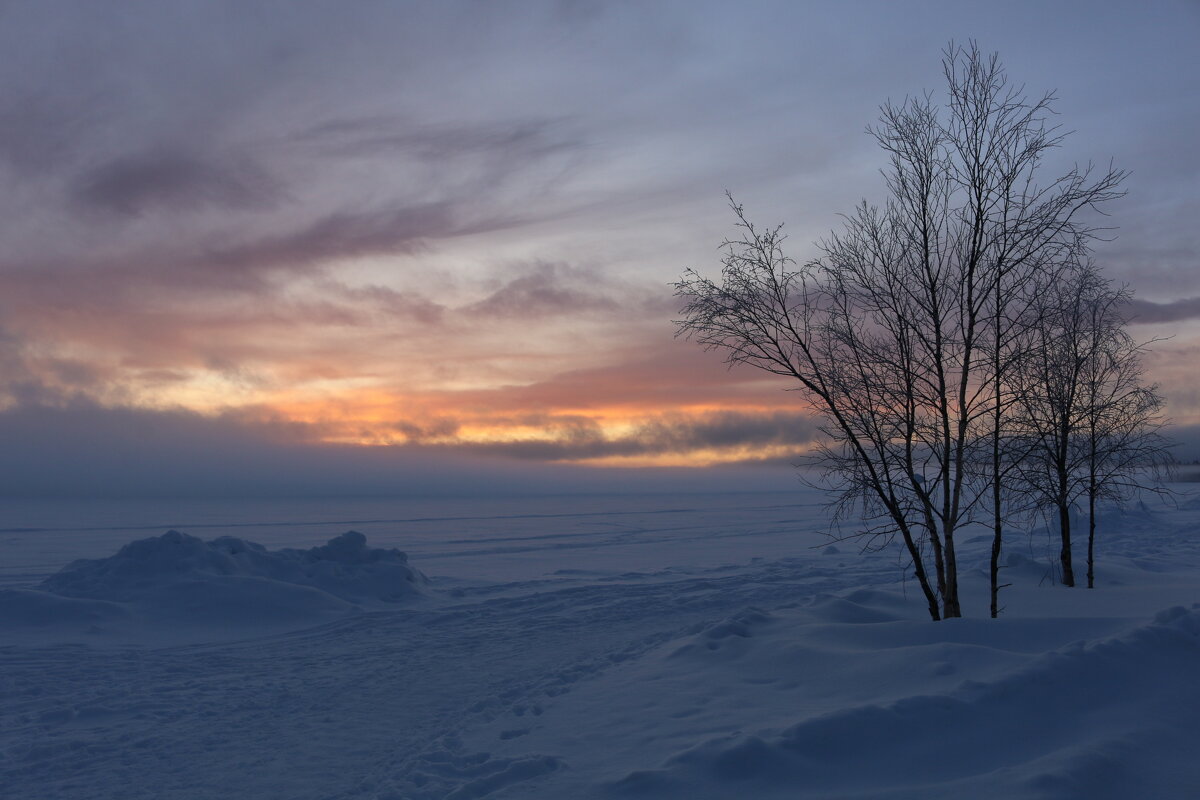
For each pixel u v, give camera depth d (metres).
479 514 128.25
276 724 8.50
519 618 15.56
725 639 10.62
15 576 37.38
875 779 5.67
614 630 13.94
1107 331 15.16
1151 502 41.97
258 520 110.25
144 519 115.19
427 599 19.17
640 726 7.46
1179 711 6.56
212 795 6.47
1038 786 5.16
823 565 25.16
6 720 8.87
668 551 45.12
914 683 7.66
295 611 16.38
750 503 176.00
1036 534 30.16
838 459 11.67
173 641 14.15
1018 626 9.70
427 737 7.84
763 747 5.98
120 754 7.57
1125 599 14.32
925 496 11.23
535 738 7.36
